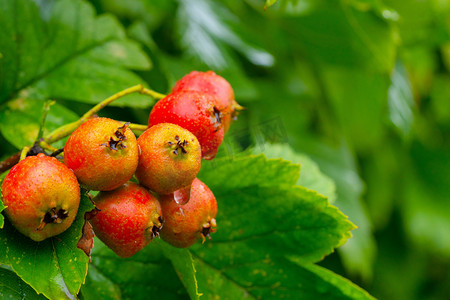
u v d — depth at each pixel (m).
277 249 0.32
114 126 0.27
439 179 0.55
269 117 0.41
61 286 0.27
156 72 0.36
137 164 0.28
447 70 0.52
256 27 0.44
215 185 0.31
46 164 0.27
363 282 0.50
